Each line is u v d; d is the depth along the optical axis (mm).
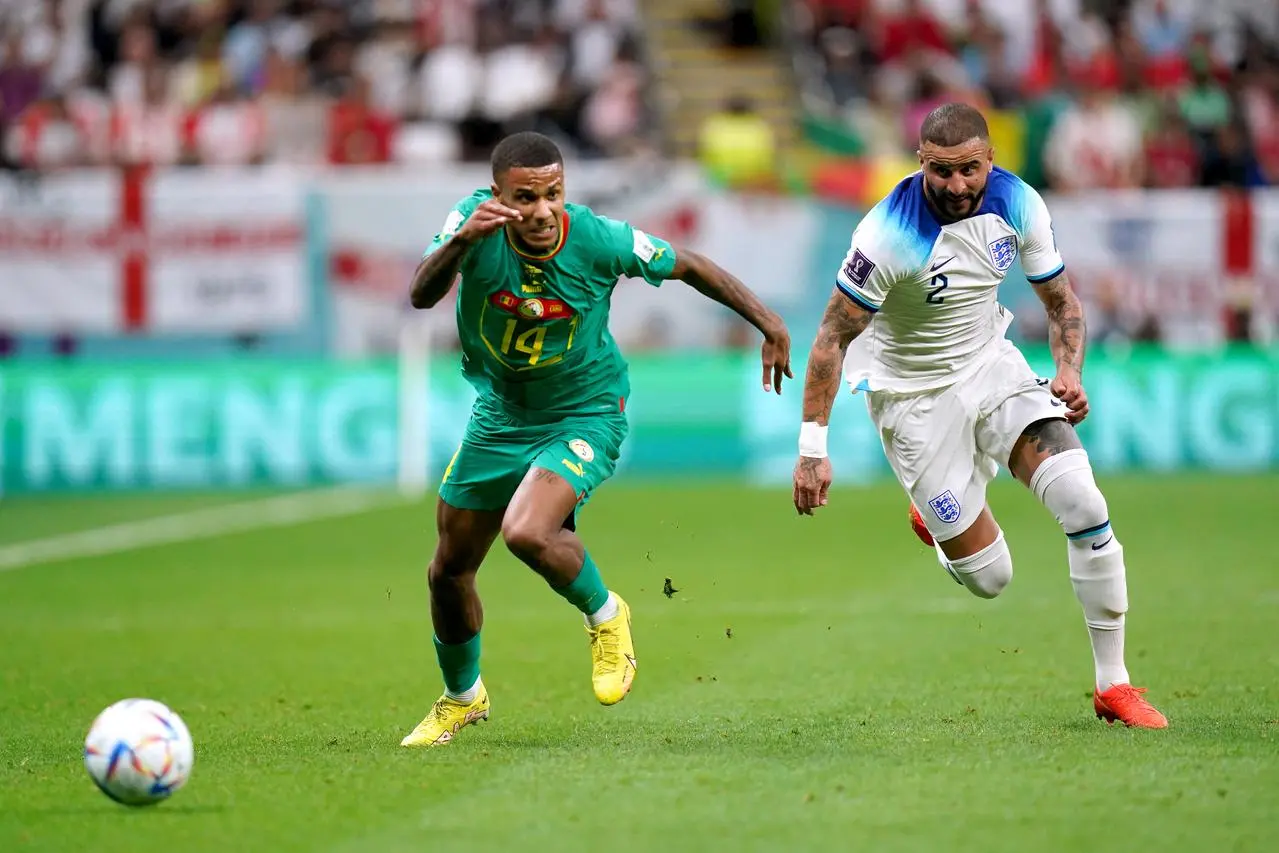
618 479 68500
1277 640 31297
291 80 83125
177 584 43719
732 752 21344
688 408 68562
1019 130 78125
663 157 83188
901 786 18859
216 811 18531
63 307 68062
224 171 77812
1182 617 34500
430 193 67375
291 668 31281
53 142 78625
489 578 44688
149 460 67062
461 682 23234
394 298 67938
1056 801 17984
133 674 30781
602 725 24281
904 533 51531
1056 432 23266
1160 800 17953
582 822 17516
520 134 20922
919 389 23984
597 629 22281
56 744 23766
